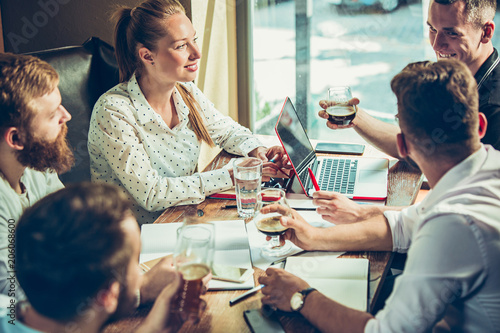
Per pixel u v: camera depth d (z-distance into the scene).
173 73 1.81
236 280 1.24
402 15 3.26
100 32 2.44
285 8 3.09
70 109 2.13
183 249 1.07
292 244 1.43
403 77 1.10
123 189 1.88
